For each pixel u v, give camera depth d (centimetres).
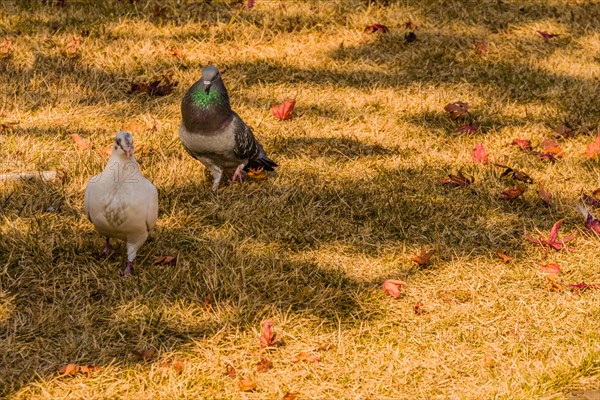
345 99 1381
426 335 854
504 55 1541
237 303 877
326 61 1503
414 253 995
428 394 771
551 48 1571
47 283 888
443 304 903
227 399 754
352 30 1609
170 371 778
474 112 1358
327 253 985
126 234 882
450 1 1722
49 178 1081
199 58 1488
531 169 1193
